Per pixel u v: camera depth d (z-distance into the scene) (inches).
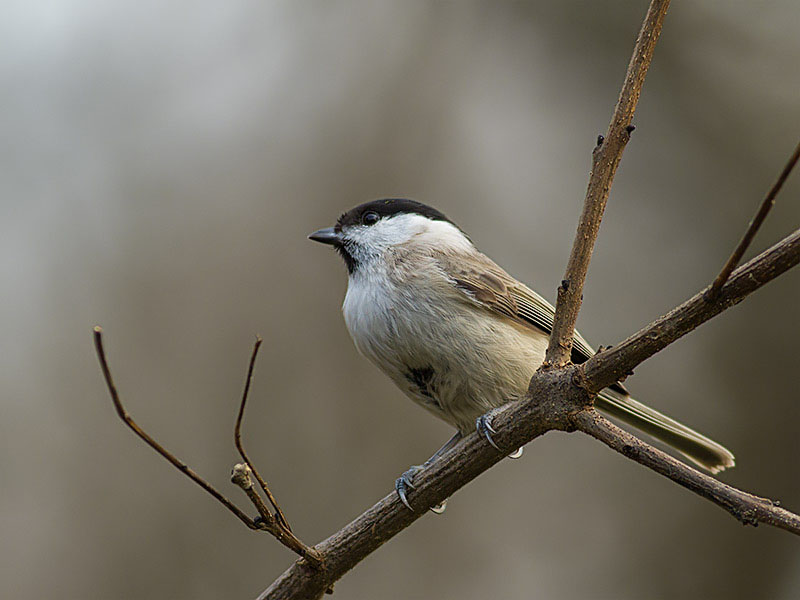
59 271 448.5
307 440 419.8
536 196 481.1
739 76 484.7
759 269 169.8
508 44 503.2
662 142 488.1
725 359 438.9
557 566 415.5
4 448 405.4
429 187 474.6
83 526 393.1
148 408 420.5
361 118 486.9
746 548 406.9
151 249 455.2
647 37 192.9
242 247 457.7
